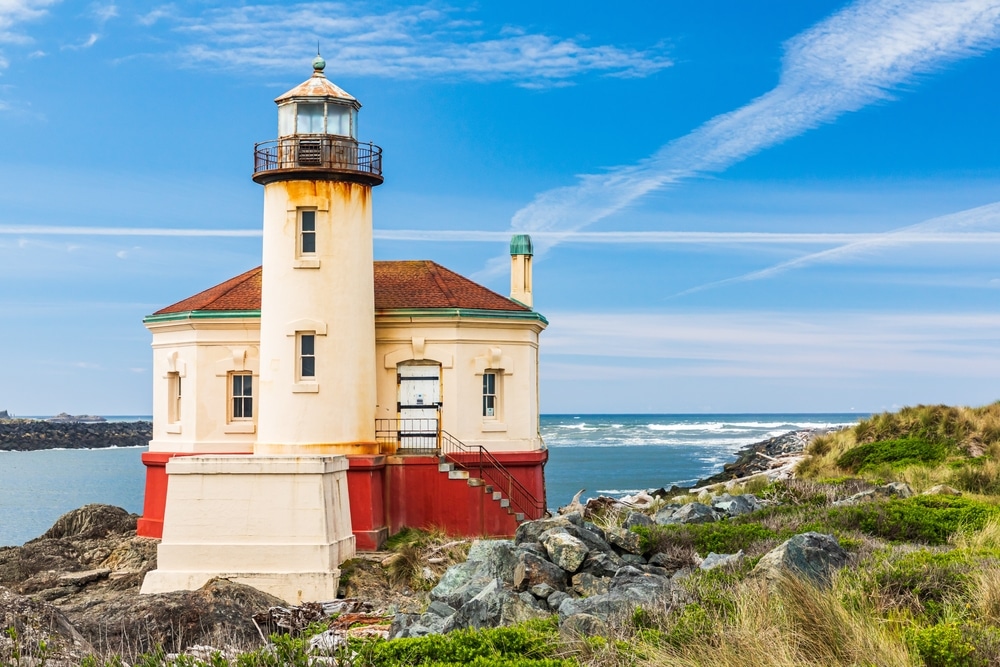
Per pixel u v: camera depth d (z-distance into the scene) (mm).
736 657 10445
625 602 13297
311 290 29328
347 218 29688
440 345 30891
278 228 29609
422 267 34656
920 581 12906
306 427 29031
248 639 17047
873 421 39938
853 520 20250
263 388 29578
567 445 123250
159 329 32688
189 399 31375
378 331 31062
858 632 10906
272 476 24531
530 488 31344
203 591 20062
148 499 32125
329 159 29500
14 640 11797
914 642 10539
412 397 30984
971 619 11586
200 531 24438
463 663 11289
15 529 50562
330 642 12680
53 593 25641
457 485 29562
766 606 11773
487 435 31219
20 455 138625
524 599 15070
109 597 24484
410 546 25766
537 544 17219
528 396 32031
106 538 32344
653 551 18453
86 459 125375
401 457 29641
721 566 14953
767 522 20641
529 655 11844
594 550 17312
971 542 17734
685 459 95188
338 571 24250
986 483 28188
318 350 29266
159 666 11695
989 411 37500
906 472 31203
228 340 31391
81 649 12672
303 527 24359
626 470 81938
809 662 10516
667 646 11133
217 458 24641
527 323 31922
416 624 14898
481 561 17969
